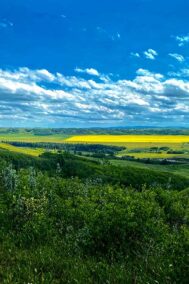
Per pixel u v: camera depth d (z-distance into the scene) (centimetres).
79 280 841
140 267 910
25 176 2534
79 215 1416
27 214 1445
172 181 12862
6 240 1220
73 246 1123
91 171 13125
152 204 1543
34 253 1070
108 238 1109
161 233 1148
